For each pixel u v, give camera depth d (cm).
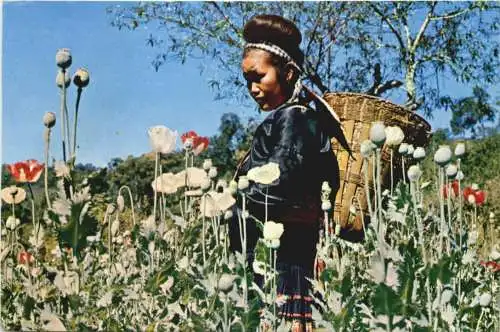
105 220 200
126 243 254
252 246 283
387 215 213
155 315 198
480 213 443
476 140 900
